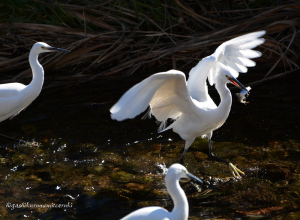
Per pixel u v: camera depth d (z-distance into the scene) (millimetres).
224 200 7816
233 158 9680
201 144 10531
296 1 17562
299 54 15383
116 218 7215
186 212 6180
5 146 10234
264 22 17078
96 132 11078
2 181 8562
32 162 9477
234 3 18547
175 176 6117
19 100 10344
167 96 8312
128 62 15430
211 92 13891
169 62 16172
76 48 16531
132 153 10016
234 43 9820
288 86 13844
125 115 6648
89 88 14047
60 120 11727
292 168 9062
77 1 17922
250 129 11078
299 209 7371
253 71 15359
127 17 17703
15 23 16797
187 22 17703
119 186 8422
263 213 7273
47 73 15633
